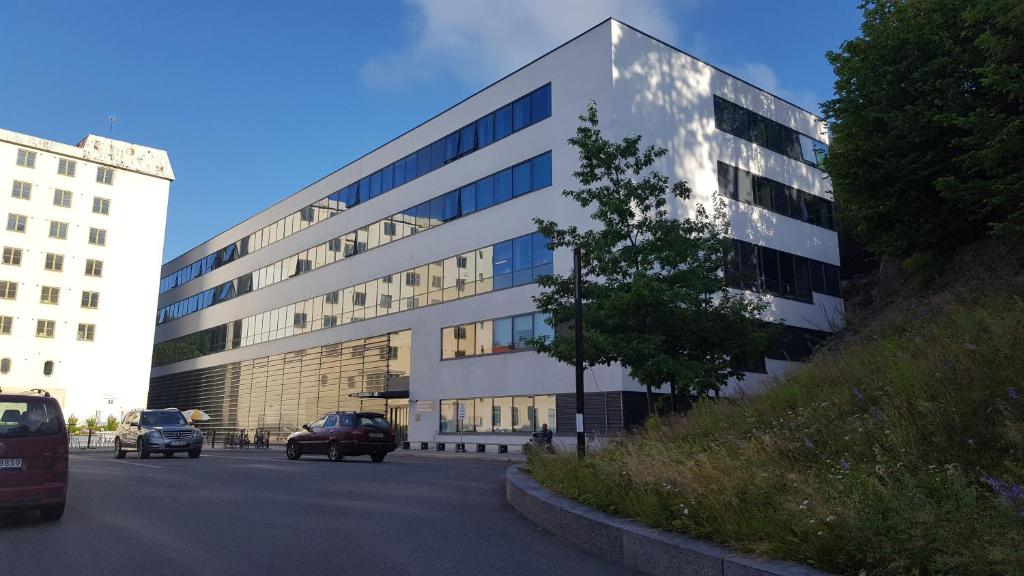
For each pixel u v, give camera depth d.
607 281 14.52
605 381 24.89
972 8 15.37
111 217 56.16
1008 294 9.58
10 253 51.47
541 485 9.63
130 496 11.09
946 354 7.46
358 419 21.73
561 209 28.09
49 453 8.34
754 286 29.03
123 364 54.59
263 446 38.88
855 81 18.67
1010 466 4.77
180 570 5.91
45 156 53.97
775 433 7.82
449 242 33.59
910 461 5.68
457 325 32.19
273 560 6.31
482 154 32.56
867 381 8.39
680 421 10.94
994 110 14.59
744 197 30.11
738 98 31.12
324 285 42.94
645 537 5.83
